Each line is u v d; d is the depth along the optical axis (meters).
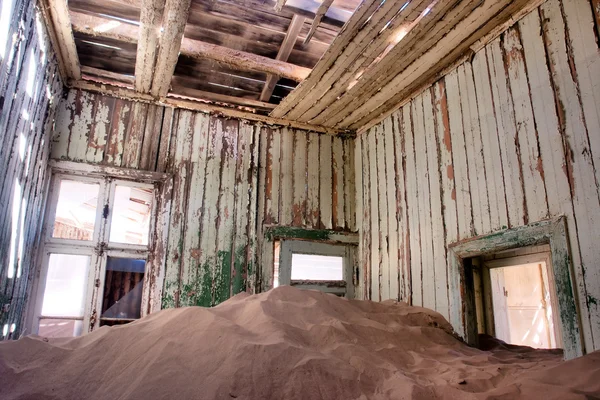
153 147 4.94
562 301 2.95
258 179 5.38
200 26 4.18
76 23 3.87
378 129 5.56
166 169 4.95
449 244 4.12
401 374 2.26
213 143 5.25
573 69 3.09
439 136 4.43
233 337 2.27
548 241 3.17
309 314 2.99
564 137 3.10
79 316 4.25
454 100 4.27
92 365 2.15
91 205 4.78
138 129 4.93
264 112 5.58
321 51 4.55
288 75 4.63
